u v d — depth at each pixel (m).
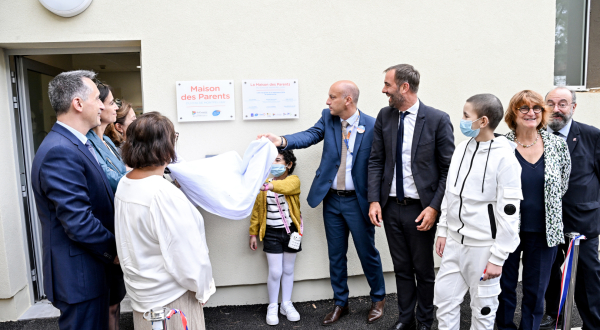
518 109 2.07
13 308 2.69
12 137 2.71
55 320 2.70
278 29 2.76
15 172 2.73
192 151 2.76
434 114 2.29
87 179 1.68
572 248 1.94
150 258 1.45
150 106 2.69
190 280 1.43
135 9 2.61
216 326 2.66
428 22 2.91
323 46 2.81
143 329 1.48
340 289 2.71
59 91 1.68
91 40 2.58
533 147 2.11
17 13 2.51
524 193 2.11
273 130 2.83
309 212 2.91
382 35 2.87
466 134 1.89
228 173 2.23
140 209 1.40
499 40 3.01
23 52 2.69
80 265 1.63
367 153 2.54
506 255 1.79
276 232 2.67
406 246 2.43
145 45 2.64
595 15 3.38
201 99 2.71
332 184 2.61
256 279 2.92
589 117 3.21
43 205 1.61
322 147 2.89
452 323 2.05
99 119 1.81
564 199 2.31
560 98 2.30
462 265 1.97
